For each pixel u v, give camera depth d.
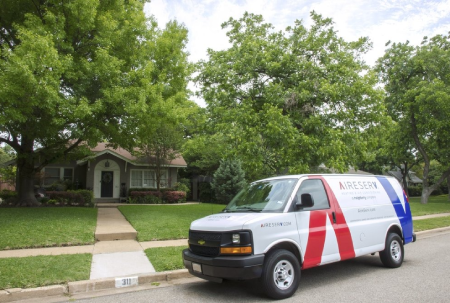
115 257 7.88
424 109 27.05
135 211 15.57
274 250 5.53
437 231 13.97
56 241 8.99
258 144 13.52
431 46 29.62
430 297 5.38
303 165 12.14
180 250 8.41
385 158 41.88
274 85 13.62
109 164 24.17
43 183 23.08
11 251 8.16
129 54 14.24
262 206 6.12
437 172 50.38
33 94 10.49
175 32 15.54
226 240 5.34
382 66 30.52
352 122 13.56
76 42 13.38
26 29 10.97
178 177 31.34
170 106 13.39
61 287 5.89
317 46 14.40
